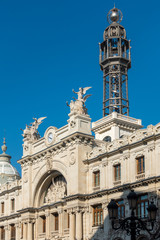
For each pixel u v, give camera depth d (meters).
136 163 51.03
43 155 66.75
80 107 61.66
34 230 67.06
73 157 59.28
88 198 57.25
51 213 64.69
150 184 47.62
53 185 66.38
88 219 56.47
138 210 49.22
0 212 80.81
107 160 55.66
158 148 47.94
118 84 82.81
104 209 53.94
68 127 61.72
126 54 84.69
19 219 73.69
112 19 87.25
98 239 54.00
